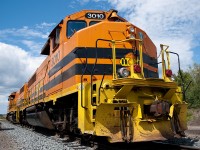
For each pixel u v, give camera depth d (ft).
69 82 29.63
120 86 24.35
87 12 32.48
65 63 31.65
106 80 24.31
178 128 26.32
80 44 28.09
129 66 25.72
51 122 39.65
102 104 22.80
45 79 44.24
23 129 67.82
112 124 23.38
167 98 26.91
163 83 25.67
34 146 30.35
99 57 28.04
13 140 40.81
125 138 23.31
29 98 65.46
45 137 41.06
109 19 32.04
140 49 25.55
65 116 33.06
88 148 26.58
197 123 70.59
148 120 24.11
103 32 28.63
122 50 28.30
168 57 27.43
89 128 24.41
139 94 25.38
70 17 32.65
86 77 27.58
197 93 90.53
